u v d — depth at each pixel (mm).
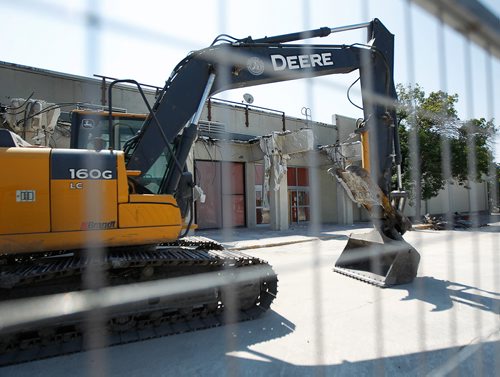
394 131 5945
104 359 3080
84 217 3303
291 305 4531
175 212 3719
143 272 3617
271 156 14508
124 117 5145
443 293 4965
